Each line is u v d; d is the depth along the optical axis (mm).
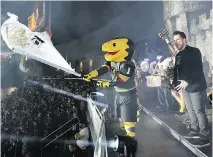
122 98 4004
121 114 4062
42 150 9164
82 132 7648
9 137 9656
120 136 3473
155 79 6012
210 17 6234
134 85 4023
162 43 8828
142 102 8422
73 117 10516
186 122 5328
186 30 7434
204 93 4246
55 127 10414
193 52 4203
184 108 6078
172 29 8344
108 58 3939
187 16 7367
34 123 9297
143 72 8680
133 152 3424
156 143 4465
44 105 12469
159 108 7270
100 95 9578
